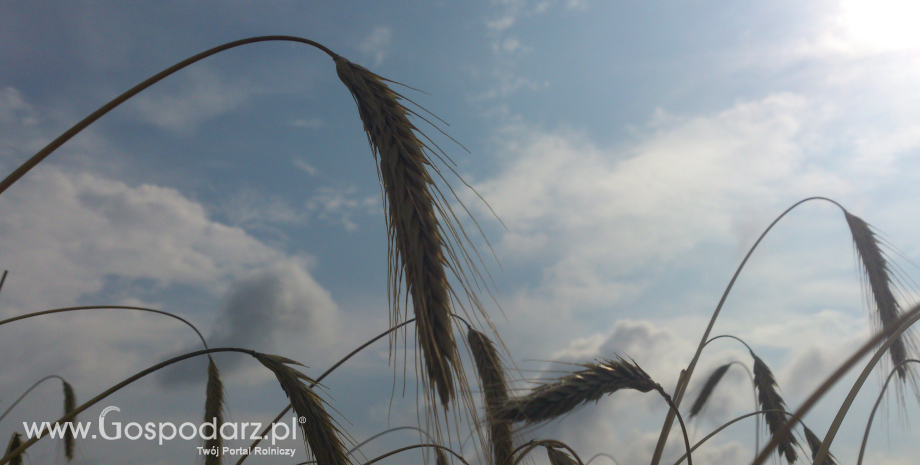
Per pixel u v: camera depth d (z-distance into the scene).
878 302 5.90
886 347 3.33
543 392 2.79
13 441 5.27
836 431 3.36
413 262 2.11
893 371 5.42
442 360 2.00
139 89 2.95
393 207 2.34
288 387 3.86
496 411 2.71
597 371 2.99
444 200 2.35
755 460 2.94
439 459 4.15
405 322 2.19
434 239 2.19
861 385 3.45
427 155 2.53
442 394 1.96
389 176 2.38
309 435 3.80
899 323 2.84
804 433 6.23
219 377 6.07
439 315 2.05
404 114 2.65
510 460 3.70
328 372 5.00
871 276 6.05
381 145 2.46
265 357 3.88
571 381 2.87
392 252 2.37
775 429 6.53
